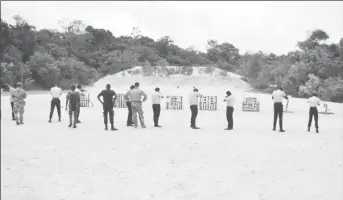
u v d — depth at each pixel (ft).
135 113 51.78
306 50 164.96
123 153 31.58
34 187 20.68
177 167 26.13
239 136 43.50
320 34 158.81
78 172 24.48
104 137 41.57
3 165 26.40
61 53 261.03
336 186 20.70
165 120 65.51
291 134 46.01
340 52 155.02
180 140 39.65
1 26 223.92
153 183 21.72
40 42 276.00
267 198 18.52
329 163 27.32
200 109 95.55
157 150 33.17
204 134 45.21
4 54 216.33
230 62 360.07
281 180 22.24
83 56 294.05
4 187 20.53
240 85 223.10
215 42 372.58
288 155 30.78
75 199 18.44
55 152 31.78
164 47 331.77
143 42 349.41
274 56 255.50
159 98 53.72
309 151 32.78
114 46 334.03
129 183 21.72
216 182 21.88
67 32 315.99
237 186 20.92
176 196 19.03
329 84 145.18
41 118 65.82
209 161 28.22
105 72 279.90
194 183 21.70
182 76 241.96
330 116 77.00
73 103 51.29
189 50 338.54
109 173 24.23
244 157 29.89
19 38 247.29
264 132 48.03
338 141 39.34
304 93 156.76
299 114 83.15
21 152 31.73
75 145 35.73
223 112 87.56
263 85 208.44
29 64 221.46
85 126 53.62
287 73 179.11
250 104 94.84
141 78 234.58
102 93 48.78
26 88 204.33
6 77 191.52
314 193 19.30
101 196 19.12
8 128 49.57
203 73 255.91
